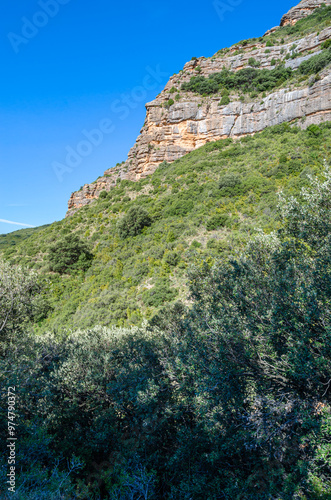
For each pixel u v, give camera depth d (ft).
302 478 15.60
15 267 30.04
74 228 169.58
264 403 17.70
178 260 88.69
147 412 25.82
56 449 25.48
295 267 18.44
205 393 18.80
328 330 14.17
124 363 32.27
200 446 21.90
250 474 19.44
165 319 42.19
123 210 165.89
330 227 20.31
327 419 14.53
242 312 19.58
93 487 23.36
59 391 30.63
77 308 90.33
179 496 20.92
